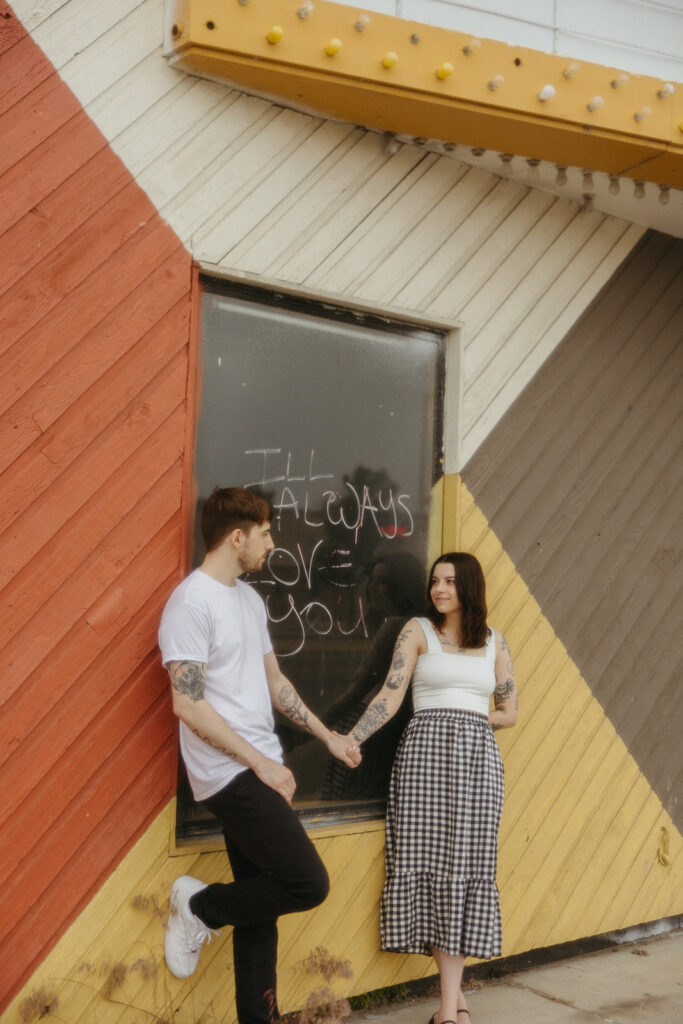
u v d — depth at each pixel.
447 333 3.98
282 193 3.46
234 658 2.88
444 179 3.89
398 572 3.83
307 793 3.57
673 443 4.66
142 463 3.14
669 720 4.59
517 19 3.82
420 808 3.45
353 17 3.31
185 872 3.16
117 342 3.10
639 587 4.52
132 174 3.14
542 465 4.20
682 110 3.83
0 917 2.82
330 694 3.62
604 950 4.32
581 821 4.25
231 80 3.29
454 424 3.93
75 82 3.04
